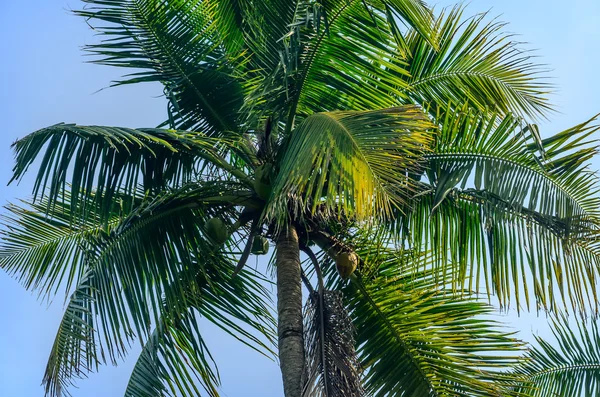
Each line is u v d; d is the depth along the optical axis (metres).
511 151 13.89
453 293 15.02
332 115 11.96
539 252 13.79
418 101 15.75
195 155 14.32
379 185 10.56
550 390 16.83
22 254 15.71
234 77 14.98
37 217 15.90
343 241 15.20
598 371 16.73
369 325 15.16
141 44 15.13
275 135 14.20
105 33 15.09
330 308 13.75
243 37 15.49
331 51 14.10
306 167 11.09
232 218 14.46
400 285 15.41
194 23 15.29
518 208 13.52
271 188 13.81
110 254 14.08
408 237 14.72
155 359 14.52
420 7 13.79
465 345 14.76
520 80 15.81
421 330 14.98
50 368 13.68
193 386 14.50
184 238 14.35
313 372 12.91
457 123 14.25
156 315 13.68
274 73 13.16
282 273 13.83
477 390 14.34
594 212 13.58
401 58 15.62
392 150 11.19
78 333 13.47
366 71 14.17
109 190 13.45
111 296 13.79
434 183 14.21
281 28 14.38
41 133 13.11
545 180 13.64
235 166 15.39
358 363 13.36
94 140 13.30
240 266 13.64
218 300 15.12
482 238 14.30
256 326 15.16
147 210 13.77
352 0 14.02
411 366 14.72
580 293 13.68
